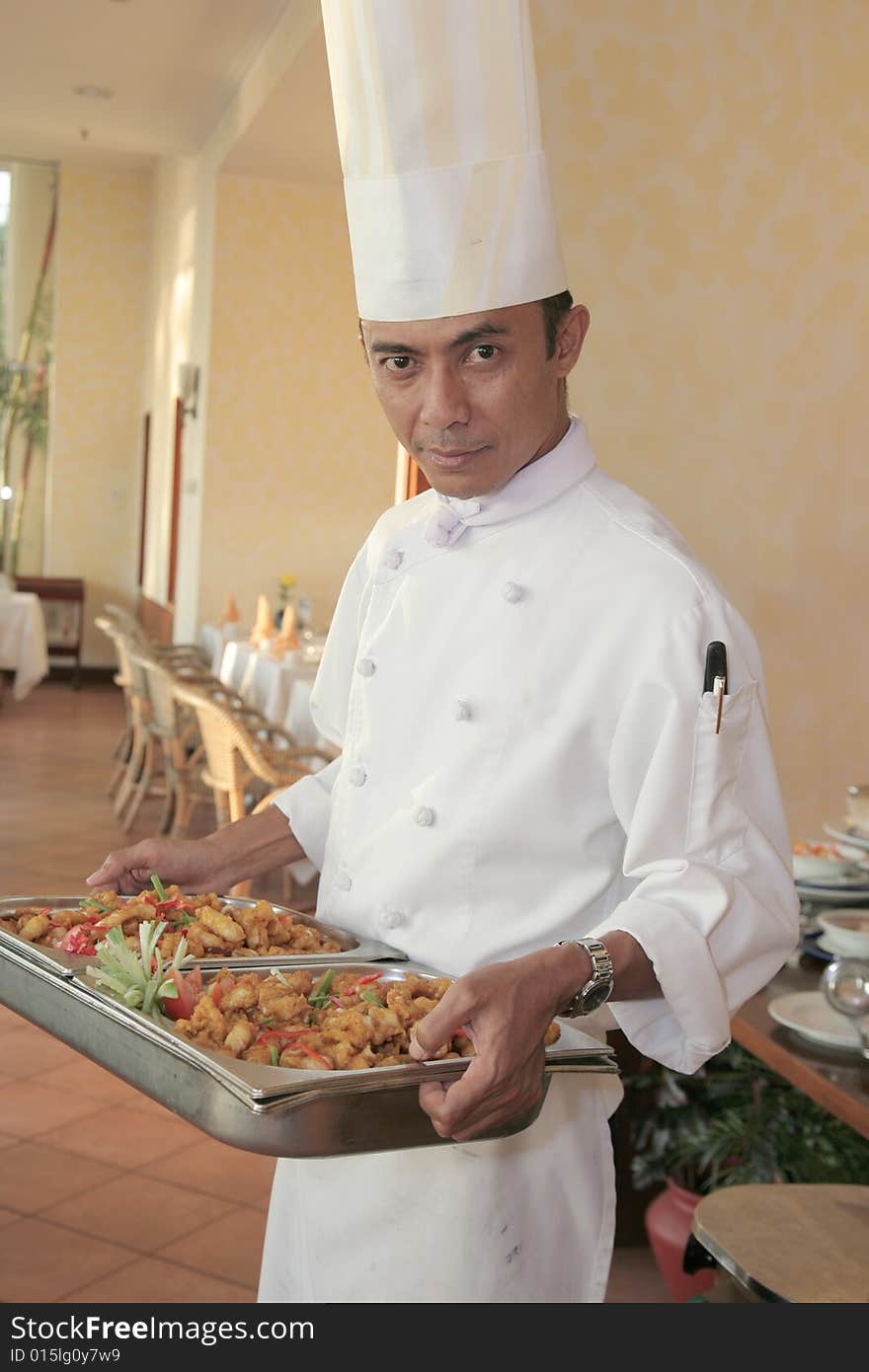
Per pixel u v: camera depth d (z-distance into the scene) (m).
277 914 1.41
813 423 3.28
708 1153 2.63
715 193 3.19
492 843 1.26
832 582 3.33
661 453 3.24
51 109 9.11
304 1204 1.38
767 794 1.24
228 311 8.53
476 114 1.18
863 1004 1.89
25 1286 2.64
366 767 1.38
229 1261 2.79
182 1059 1.04
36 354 12.77
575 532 1.28
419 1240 1.29
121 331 12.55
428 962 1.30
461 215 1.17
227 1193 3.12
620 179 3.16
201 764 7.18
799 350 3.25
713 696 1.18
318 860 1.57
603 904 1.28
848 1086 1.78
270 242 8.53
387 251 1.19
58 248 12.34
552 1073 1.10
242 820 1.58
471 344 1.18
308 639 7.06
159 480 11.28
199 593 8.66
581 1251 1.35
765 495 3.28
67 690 12.14
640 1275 2.81
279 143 7.56
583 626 1.24
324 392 8.68
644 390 3.22
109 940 1.20
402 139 1.18
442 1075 1.03
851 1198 1.67
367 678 1.39
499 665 1.27
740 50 3.18
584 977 1.07
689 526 3.26
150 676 6.29
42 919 1.38
